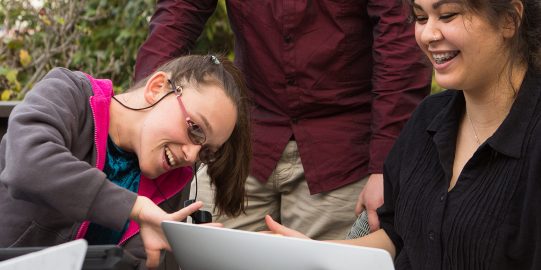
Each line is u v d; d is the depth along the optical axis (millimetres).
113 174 2326
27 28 5125
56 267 1396
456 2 2008
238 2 3080
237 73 2418
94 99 2260
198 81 2262
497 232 2057
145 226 2062
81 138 2242
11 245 2215
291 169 3189
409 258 2275
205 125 2223
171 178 2432
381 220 2502
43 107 2133
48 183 1999
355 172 3145
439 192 2211
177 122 2213
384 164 2467
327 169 3135
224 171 2412
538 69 2098
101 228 2311
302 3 3000
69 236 2248
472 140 2221
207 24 4973
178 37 3127
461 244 2107
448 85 2104
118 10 5098
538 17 2070
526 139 2061
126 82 5078
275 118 3170
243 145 2416
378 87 3020
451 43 2049
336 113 3145
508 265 2061
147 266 2076
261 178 3205
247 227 3297
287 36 3041
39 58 5027
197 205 2072
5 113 2779
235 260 1911
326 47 3045
